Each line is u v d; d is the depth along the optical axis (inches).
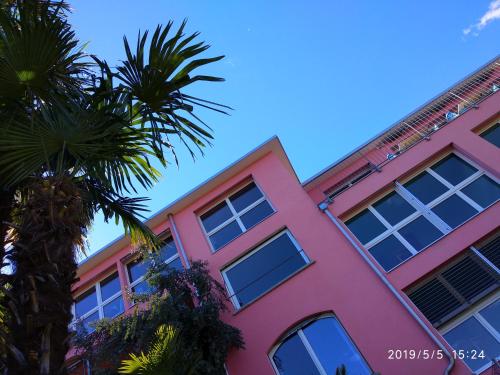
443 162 495.2
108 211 276.2
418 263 414.3
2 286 161.2
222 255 498.0
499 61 549.6
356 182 523.8
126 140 260.1
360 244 447.2
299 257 466.6
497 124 500.1
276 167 560.7
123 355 397.1
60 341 147.6
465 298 388.2
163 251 530.3
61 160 209.0
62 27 224.2
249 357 405.4
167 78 244.2
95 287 570.9
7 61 217.0
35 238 165.8
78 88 255.0
